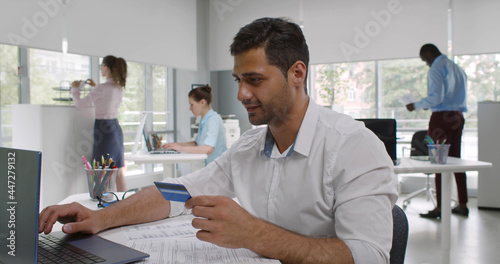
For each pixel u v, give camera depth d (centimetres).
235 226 72
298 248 73
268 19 82
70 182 316
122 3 419
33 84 390
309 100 92
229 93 581
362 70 531
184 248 85
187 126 543
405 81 513
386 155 84
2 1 312
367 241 74
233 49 80
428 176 434
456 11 443
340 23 492
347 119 91
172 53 489
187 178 115
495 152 408
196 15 541
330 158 85
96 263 73
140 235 96
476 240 311
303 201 89
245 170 101
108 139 341
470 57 477
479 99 478
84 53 381
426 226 350
